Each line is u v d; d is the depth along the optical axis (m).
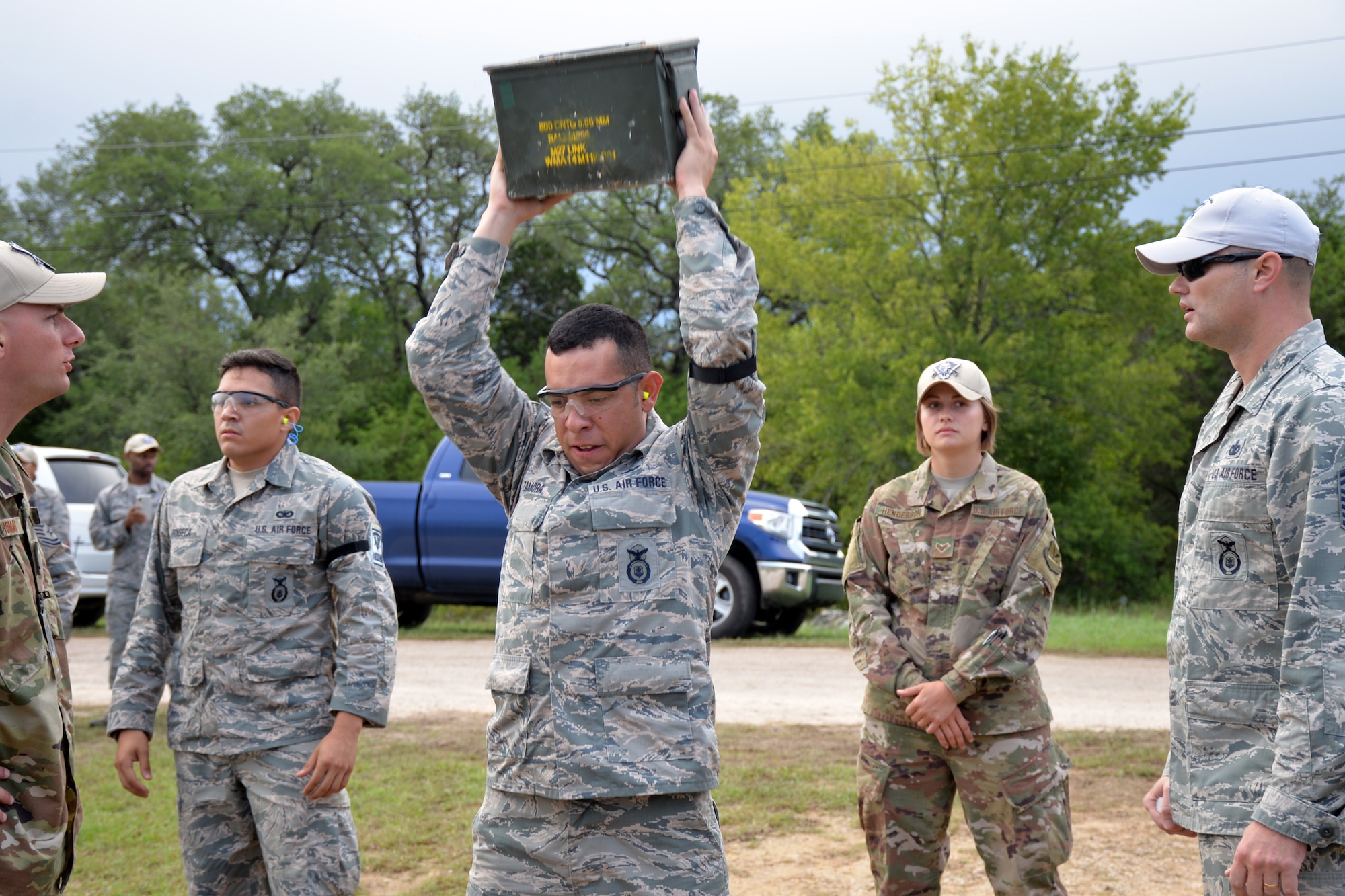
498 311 39.16
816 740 6.66
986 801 3.09
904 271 22.86
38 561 2.25
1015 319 23.08
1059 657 10.56
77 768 6.11
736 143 41.09
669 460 2.25
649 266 41.66
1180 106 22.09
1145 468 28.70
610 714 2.09
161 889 4.26
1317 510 2.07
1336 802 1.99
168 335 30.94
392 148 44.66
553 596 2.15
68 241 39.97
